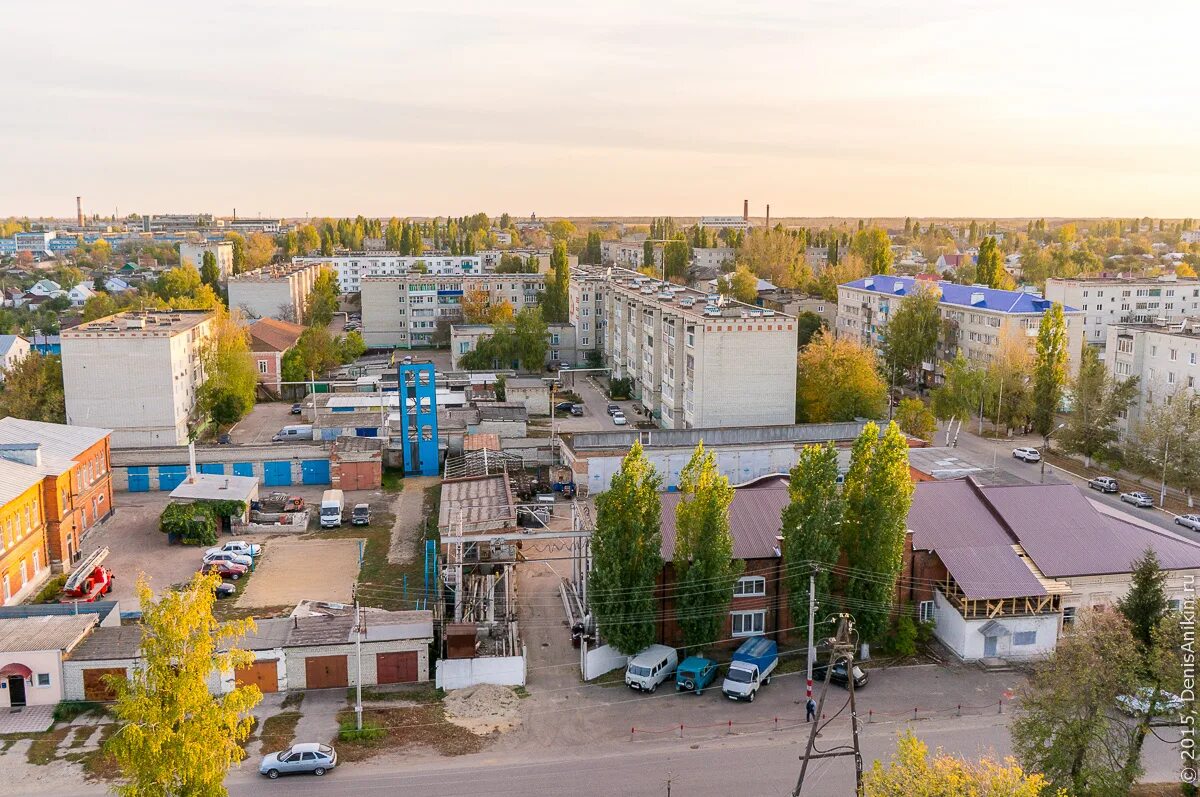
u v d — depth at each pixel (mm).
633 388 138500
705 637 54156
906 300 140750
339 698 51438
